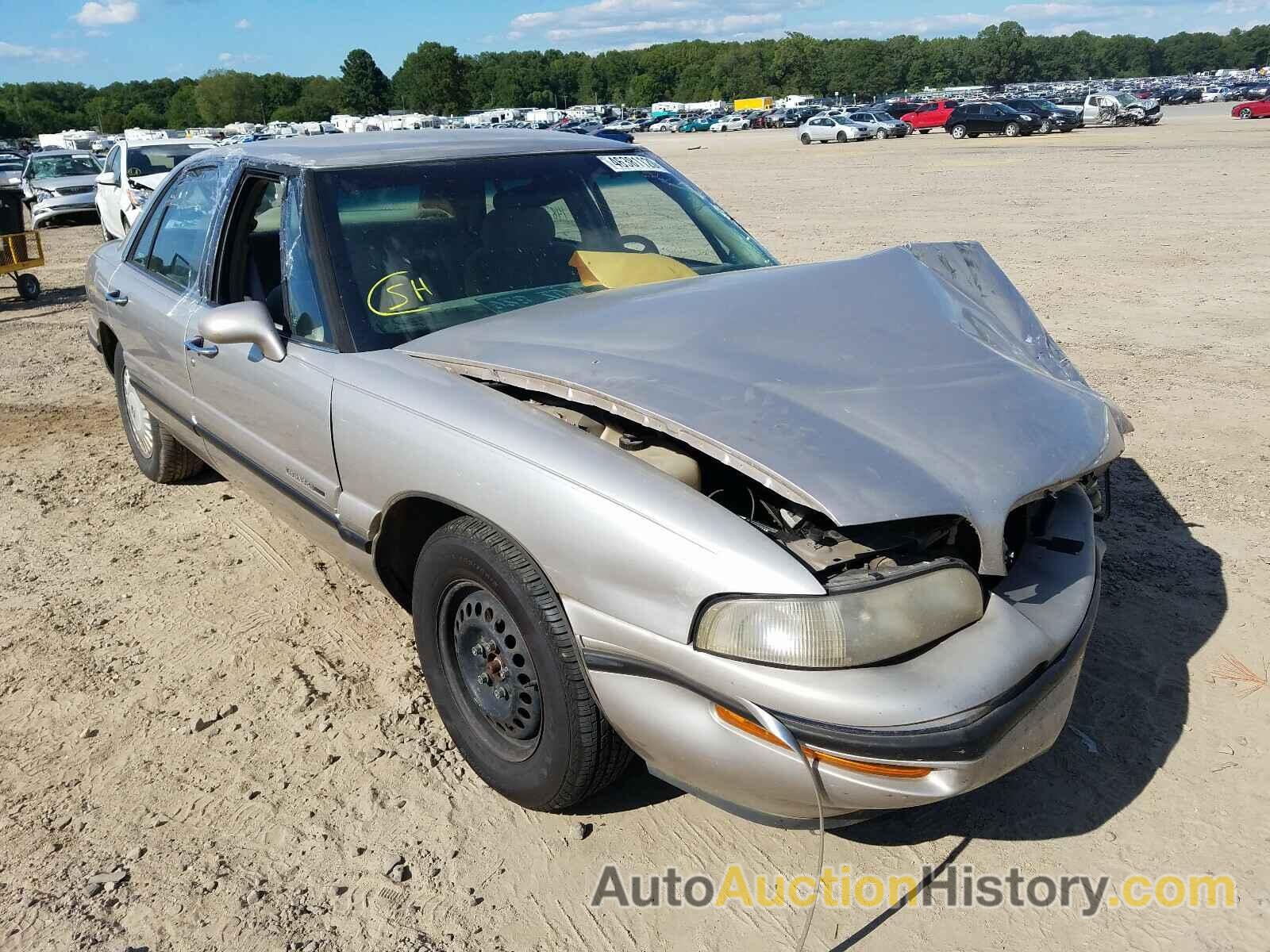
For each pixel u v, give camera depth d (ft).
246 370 11.10
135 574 13.79
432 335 9.86
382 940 7.66
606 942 7.61
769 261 12.87
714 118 254.68
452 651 9.27
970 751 6.51
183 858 8.51
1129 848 8.39
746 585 6.70
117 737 10.19
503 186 11.55
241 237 12.17
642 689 7.25
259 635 12.12
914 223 48.91
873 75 495.82
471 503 8.21
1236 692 10.31
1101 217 48.52
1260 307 27.99
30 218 73.77
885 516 6.61
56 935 7.73
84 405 22.43
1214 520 14.28
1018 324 9.97
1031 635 7.23
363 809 9.08
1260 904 7.78
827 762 6.57
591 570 7.39
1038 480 7.32
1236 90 249.55
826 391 7.86
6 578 13.70
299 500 10.86
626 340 8.72
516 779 8.66
